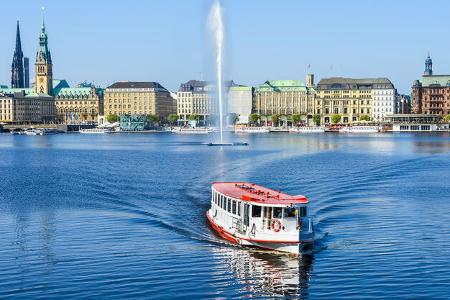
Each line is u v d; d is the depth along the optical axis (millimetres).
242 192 65688
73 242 60875
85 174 126375
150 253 56688
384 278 49938
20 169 141625
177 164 150125
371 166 139500
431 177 115438
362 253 57000
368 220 71375
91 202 85250
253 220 58812
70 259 54781
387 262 54156
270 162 152500
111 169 137875
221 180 110875
